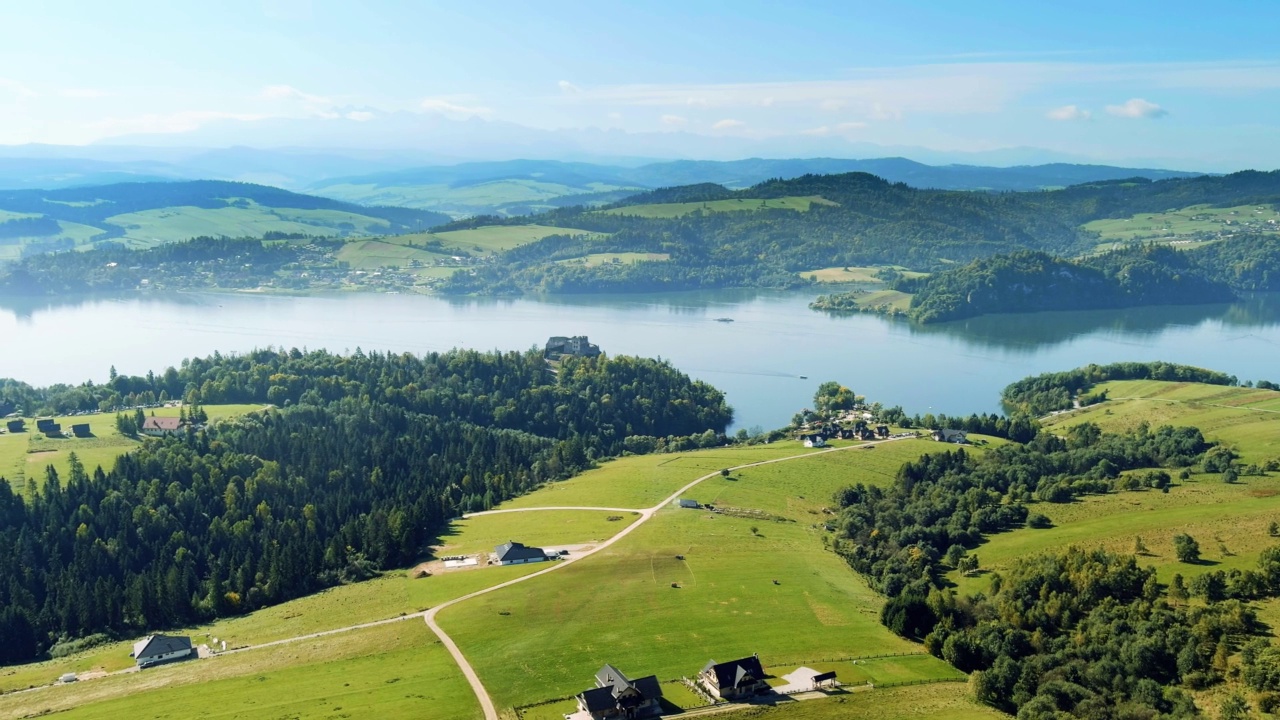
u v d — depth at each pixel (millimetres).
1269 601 160625
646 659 154375
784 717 136000
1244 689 138500
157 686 150625
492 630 165625
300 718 134125
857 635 169375
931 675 156625
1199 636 150625
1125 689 144625
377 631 168750
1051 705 139125
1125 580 174250
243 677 151625
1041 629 166250
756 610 177000
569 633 164375
